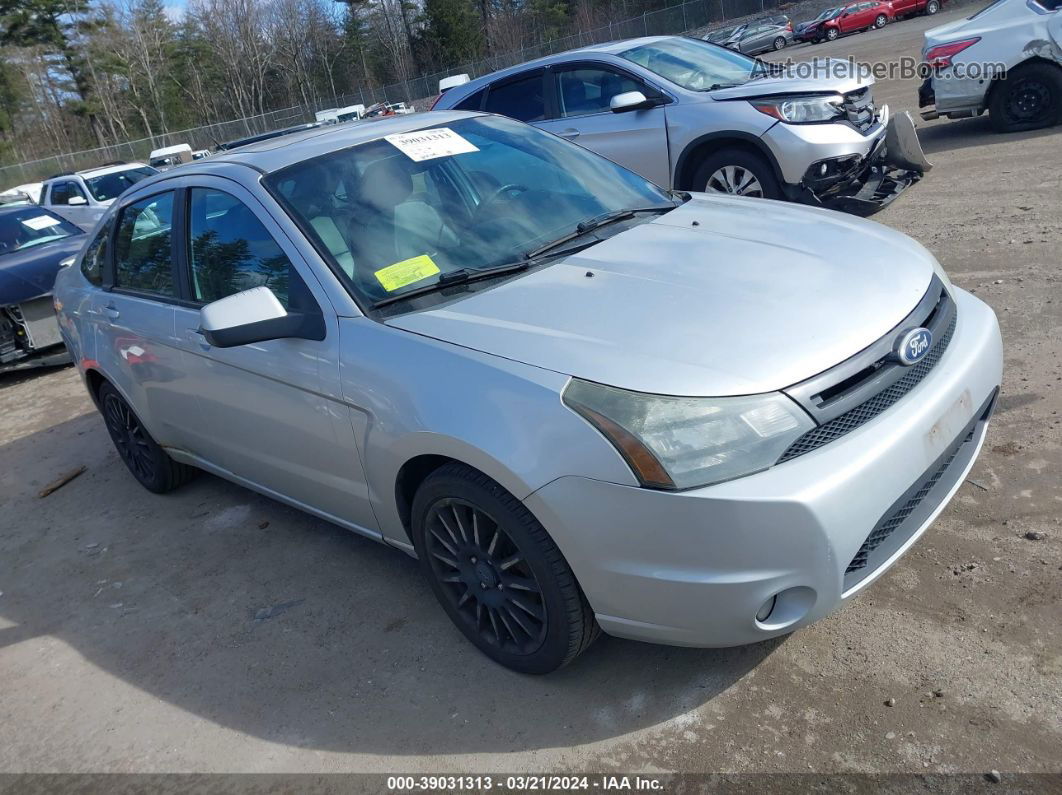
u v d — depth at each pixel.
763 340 2.44
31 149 67.00
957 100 9.12
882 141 7.05
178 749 2.89
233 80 72.81
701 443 2.24
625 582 2.35
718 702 2.60
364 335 2.87
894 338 2.54
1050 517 3.07
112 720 3.11
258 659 3.28
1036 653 2.52
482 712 2.76
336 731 2.82
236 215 3.42
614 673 2.81
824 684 2.58
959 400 2.62
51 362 7.84
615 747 2.52
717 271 2.84
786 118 6.55
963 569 2.91
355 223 3.18
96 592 4.03
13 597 4.16
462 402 2.54
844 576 2.32
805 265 2.85
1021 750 2.24
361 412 2.87
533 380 2.44
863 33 35.81
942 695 2.45
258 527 4.30
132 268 4.21
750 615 2.27
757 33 39.88
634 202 3.69
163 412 4.14
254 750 2.81
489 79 8.29
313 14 71.31
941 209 6.91
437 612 3.33
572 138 7.69
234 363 3.38
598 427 2.30
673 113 7.09
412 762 2.62
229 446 3.77
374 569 3.72
